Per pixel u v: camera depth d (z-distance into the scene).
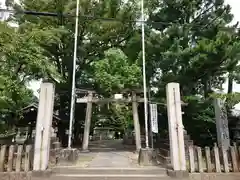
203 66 11.46
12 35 8.91
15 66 9.85
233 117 14.38
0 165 6.86
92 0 15.41
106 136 35.28
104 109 20.55
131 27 16.73
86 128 13.38
